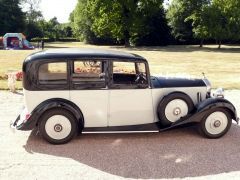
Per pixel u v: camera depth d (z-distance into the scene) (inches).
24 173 226.1
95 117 285.1
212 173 232.1
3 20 3097.9
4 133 303.9
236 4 2012.8
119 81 285.7
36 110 268.4
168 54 1462.8
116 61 280.5
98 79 278.8
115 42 2640.3
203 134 298.5
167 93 296.4
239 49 1942.7
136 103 289.3
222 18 2050.9
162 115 290.4
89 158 253.0
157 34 2405.3
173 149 273.6
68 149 269.0
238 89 539.2
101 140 289.6
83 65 274.7
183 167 240.7
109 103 283.7
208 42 2623.0
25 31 3316.9
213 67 914.7
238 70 842.2
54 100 271.9
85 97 278.2
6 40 1787.6
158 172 231.9
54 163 242.8
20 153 259.8
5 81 575.2
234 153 268.1
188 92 303.6
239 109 406.3
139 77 287.7
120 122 291.6
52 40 3412.9
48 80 271.7
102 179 220.1
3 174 223.8
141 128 289.6
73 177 221.9
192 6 2440.9
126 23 2134.6
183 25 2500.0
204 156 260.8
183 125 290.2
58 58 270.7
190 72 789.9
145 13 2178.9
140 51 1712.6
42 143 280.7
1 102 419.5
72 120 275.9
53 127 274.7
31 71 268.5
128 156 258.1
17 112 374.0
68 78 273.6
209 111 290.7
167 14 2529.5
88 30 2669.8
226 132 301.9
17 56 1145.4
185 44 2598.4
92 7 2167.8
